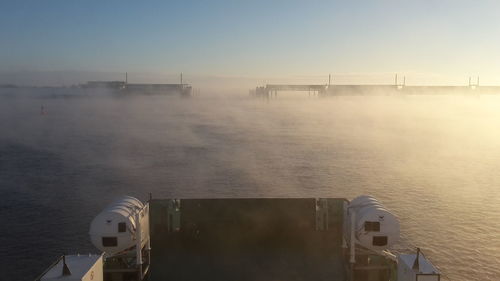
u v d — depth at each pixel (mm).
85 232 34438
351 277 11914
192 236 14367
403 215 39812
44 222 36906
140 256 11758
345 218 13477
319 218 14398
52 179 54125
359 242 12297
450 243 32375
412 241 32781
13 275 27047
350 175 58344
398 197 46875
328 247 14141
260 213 14523
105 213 12055
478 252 30688
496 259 29516
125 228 11953
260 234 14453
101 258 11078
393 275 11938
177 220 14312
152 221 14328
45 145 84500
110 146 83562
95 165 63594
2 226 35750
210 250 14000
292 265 13125
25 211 40125
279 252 13859
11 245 31625
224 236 14414
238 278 12484
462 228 35906
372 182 54250
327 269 12969
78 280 9680
